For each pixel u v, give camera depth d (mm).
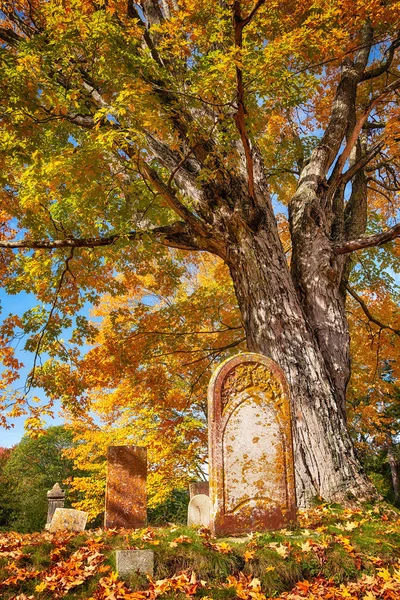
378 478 26906
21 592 4402
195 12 8383
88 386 12492
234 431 6016
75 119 9477
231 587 4715
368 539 5578
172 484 17906
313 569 5062
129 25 7641
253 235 9133
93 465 19297
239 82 6898
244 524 5730
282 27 9203
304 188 10328
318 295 9219
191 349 14477
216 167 9250
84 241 9664
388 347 14555
